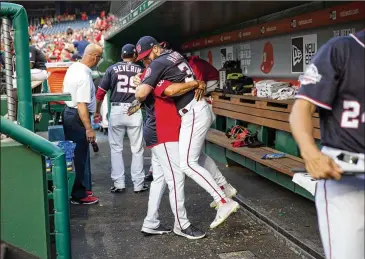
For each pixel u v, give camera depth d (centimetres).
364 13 488
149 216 469
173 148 447
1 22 320
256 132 678
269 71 724
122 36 1015
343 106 215
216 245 441
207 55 1001
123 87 613
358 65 210
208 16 665
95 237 470
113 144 635
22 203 263
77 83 545
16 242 265
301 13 600
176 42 1172
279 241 448
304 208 520
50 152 266
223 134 777
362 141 211
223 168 734
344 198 216
